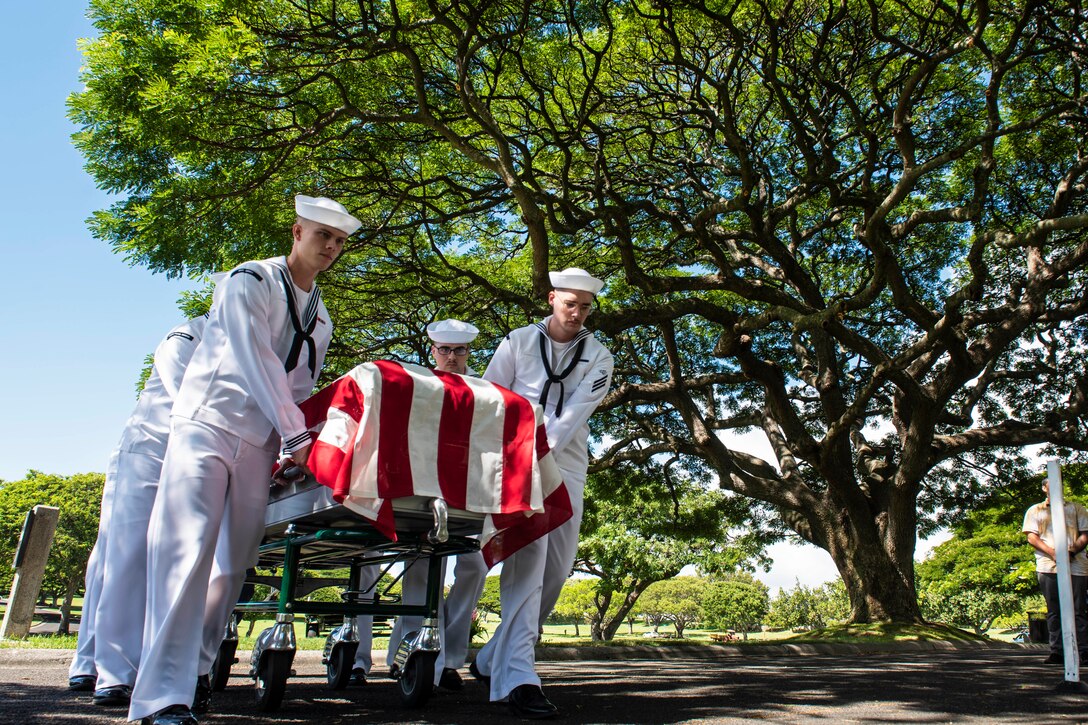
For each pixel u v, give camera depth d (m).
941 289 15.57
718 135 13.11
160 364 4.12
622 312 11.12
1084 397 14.48
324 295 11.86
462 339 4.88
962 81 12.45
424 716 3.34
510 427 3.45
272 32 7.91
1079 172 12.02
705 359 17.12
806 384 15.89
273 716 3.27
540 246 8.81
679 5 9.20
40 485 33.00
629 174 13.05
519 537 3.56
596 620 36.31
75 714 3.19
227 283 3.20
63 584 31.83
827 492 14.53
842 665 7.43
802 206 14.76
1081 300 13.12
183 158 8.66
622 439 16.58
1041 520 7.31
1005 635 60.09
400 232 11.71
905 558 13.49
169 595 2.81
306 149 9.72
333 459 3.05
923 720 3.36
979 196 9.64
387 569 4.71
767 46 10.88
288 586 3.50
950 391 12.77
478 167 11.56
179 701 2.72
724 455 14.45
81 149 8.53
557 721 3.24
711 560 32.88
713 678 5.61
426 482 3.21
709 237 11.04
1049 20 9.63
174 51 7.58
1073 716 3.54
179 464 2.98
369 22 8.36
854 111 10.33
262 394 3.06
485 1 8.05
